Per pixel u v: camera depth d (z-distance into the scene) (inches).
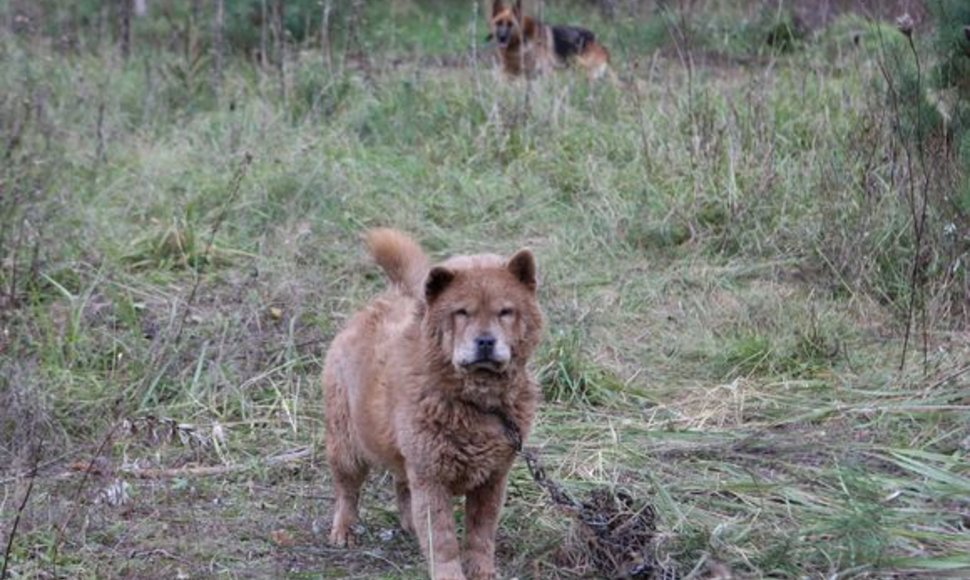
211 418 423.8
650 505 324.5
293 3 830.5
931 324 465.7
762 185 548.4
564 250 537.3
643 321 486.9
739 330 474.3
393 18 949.8
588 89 698.8
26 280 488.7
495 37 857.5
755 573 309.6
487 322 290.7
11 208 509.0
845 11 799.1
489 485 310.0
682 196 557.6
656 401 427.5
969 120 483.5
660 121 621.9
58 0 882.8
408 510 346.6
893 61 546.6
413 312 309.0
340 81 707.4
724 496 355.6
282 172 588.1
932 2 482.3
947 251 482.3
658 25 800.9
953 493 349.4
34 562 320.8
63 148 606.2
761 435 394.9
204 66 780.6
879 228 504.4
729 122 585.3
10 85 682.2
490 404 297.9
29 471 374.9
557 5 1055.0
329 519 357.1
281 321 481.4
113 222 551.8
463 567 314.7
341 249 539.5
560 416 414.9
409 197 587.8
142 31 904.3
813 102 619.2
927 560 310.8
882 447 381.1
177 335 455.8
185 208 556.7
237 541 342.0
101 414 420.8
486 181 598.5
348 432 335.9
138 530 344.5
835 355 453.7
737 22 801.6
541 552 328.5
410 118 665.6
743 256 527.2
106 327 470.6
